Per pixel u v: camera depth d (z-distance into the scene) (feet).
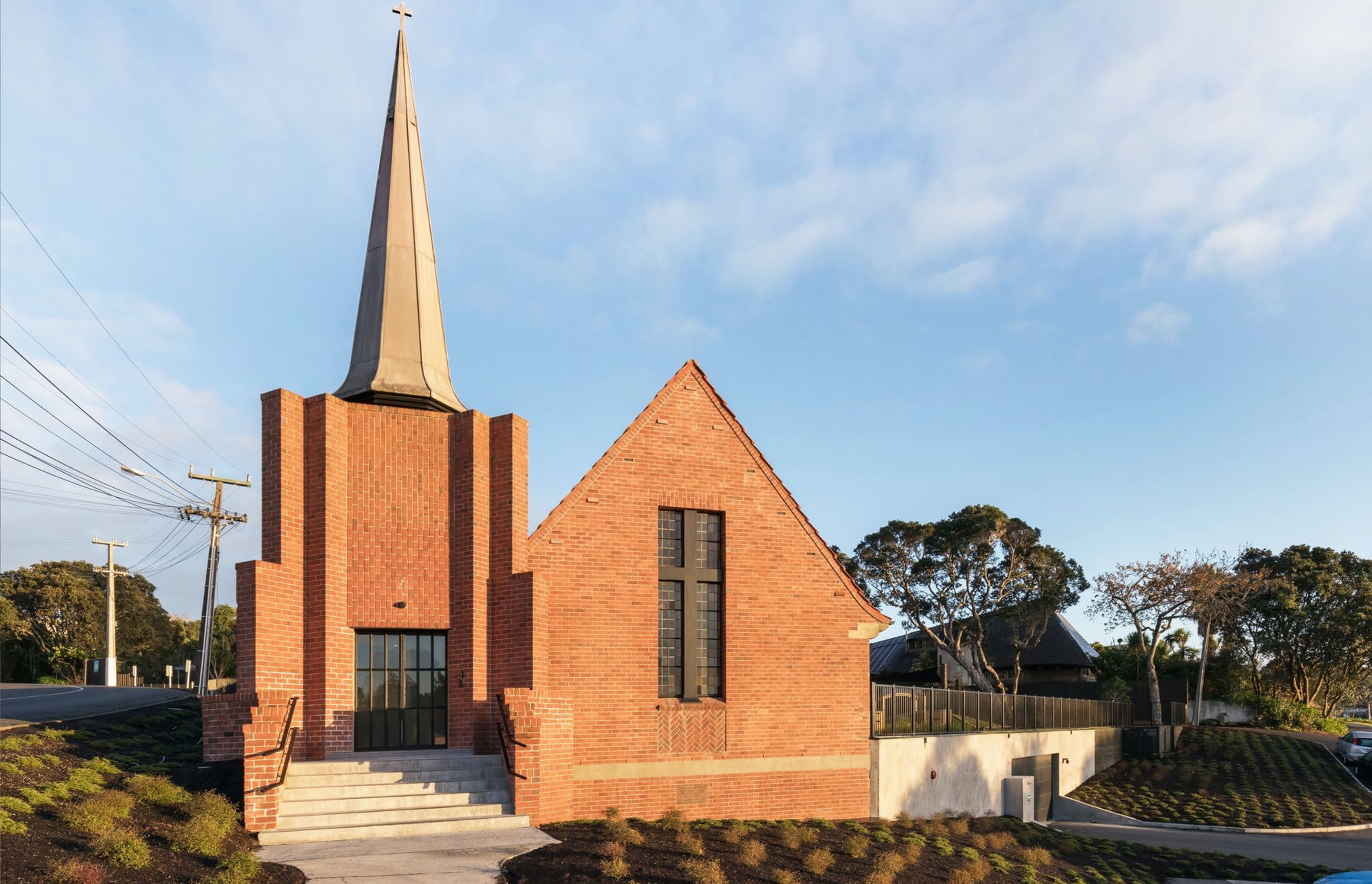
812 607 68.54
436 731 56.90
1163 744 138.82
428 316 66.08
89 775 46.68
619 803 59.52
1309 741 153.38
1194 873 69.15
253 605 51.37
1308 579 201.16
